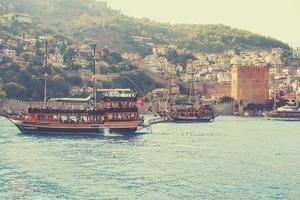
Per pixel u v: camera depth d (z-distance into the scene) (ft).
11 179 353.10
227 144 594.24
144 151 511.81
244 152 517.14
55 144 560.61
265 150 538.06
